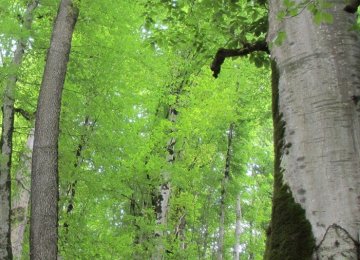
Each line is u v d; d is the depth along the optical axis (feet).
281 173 8.13
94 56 29.86
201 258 71.00
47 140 21.84
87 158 32.78
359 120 7.76
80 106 30.40
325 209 7.32
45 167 21.45
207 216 67.92
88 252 31.24
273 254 7.59
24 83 28.17
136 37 33.37
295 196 7.73
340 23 8.48
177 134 35.40
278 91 8.71
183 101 37.09
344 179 7.34
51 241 20.80
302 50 8.46
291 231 7.52
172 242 39.14
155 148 36.94
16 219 28.89
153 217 36.24
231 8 19.92
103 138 32.12
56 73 22.74
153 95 36.19
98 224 36.19
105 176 32.99
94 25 29.63
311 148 7.77
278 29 9.10
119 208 42.06
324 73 8.11
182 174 35.70
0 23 24.22
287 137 8.18
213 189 63.93
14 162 32.32
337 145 7.56
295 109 8.22
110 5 27.99
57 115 22.44
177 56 36.96
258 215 70.64
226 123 47.24
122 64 30.96
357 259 6.84
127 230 36.70
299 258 7.22
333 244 7.03
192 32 22.82
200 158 40.60
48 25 29.78
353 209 7.14
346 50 8.27
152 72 34.65
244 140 57.62
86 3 26.40
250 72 44.37
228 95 39.09
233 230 82.64
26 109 29.91
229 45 19.83
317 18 7.80
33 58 29.35
